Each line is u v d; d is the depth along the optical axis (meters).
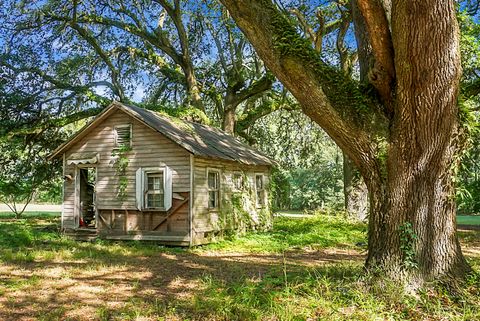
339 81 6.03
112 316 5.60
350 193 22.94
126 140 15.60
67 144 16.50
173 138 13.95
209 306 5.81
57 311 5.82
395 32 5.24
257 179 19.41
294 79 5.89
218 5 24.42
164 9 25.28
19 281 7.84
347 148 6.16
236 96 25.45
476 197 23.42
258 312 5.27
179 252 12.84
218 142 17.45
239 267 9.66
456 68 5.23
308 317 5.02
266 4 5.97
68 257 10.99
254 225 18.14
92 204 18.28
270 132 33.03
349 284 5.98
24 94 23.67
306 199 46.72
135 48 25.83
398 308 5.20
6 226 16.52
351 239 15.65
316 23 20.28
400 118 5.75
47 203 46.78
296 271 8.34
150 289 7.23
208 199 15.21
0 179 23.89
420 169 5.80
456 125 5.75
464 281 5.69
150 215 14.94
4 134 22.39
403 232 5.81
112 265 9.79
